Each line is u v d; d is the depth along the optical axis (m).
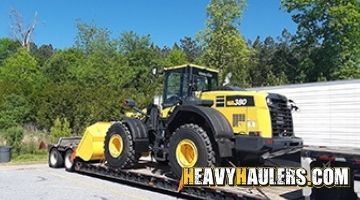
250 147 7.87
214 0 41.34
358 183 7.26
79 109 19.36
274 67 52.53
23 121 18.55
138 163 10.56
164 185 9.01
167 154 9.26
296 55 36.72
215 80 9.94
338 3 31.05
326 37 31.67
